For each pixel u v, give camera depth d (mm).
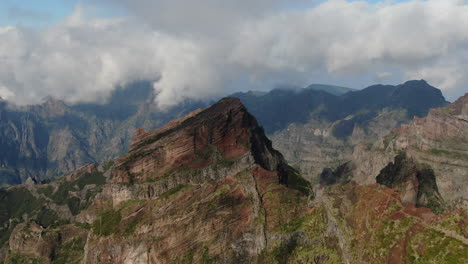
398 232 112188
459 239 98312
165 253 159500
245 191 169000
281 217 154625
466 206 111625
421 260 100000
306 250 140750
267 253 146500
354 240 124375
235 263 152250
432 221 108625
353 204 136750
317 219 148000
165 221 166875
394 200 123500
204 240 158375
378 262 109625
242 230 156625
